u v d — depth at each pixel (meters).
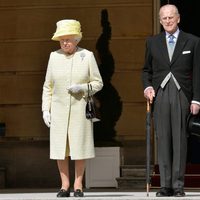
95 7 44.66
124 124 44.25
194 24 46.53
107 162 43.00
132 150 44.00
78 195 28.86
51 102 29.33
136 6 44.41
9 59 45.19
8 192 38.78
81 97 29.00
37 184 44.41
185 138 28.39
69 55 29.30
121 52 44.44
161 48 28.66
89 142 29.00
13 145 44.72
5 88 45.16
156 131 28.58
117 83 44.41
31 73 45.06
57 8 44.91
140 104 44.22
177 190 28.06
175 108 28.23
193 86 28.39
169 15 28.52
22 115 44.91
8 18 45.19
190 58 28.44
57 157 28.81
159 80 28.56
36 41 45.06
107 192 36.00
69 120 28.95
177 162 28.17
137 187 41.97
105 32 44.53
